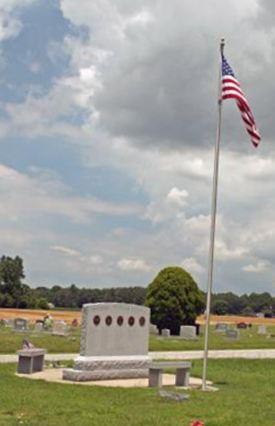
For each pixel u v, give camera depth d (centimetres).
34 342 3612
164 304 5238
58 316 7888
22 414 1442
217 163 2120
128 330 2330
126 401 1700
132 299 10731
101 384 2116
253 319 10638
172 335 5219
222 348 4159
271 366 3030
